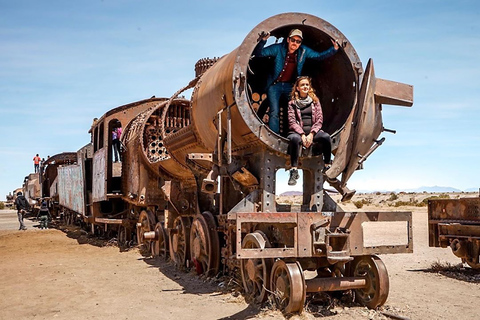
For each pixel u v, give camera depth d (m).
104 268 11.16
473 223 9.98
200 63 11.76
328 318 6.44
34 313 7.04
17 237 19.06
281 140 7.16
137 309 7.13
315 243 6.61
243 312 6.74
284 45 7.63
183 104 14.20
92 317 6.74
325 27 7.42
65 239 18.14
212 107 8.02
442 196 46.69
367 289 7.06
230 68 7.38
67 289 8.70
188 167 10.59
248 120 6.98
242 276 7.70
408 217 7.09
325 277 7.20
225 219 8.42
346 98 7.79
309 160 7.63
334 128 7.73
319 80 8.38
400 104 7.37
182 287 8.72
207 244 9.23
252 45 7.10
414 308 6.97
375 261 6.87
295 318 6.25
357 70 7.46
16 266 11.61
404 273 10.00
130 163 14.45
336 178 7.25
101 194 15.71
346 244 6.67
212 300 7.59
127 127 15.57
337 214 6.77
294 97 7.40
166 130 13.98
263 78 8.33
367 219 6.89
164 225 12.36
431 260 11.79
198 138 9.31
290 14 7.32
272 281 6.80
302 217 6.61
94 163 17.27
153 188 13.59
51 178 30.02
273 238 7.52
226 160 7.72
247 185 7.67
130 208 15.73
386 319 6.39
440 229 10.96
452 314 6.64
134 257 13.02
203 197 10.07
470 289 8.38
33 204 34.59
